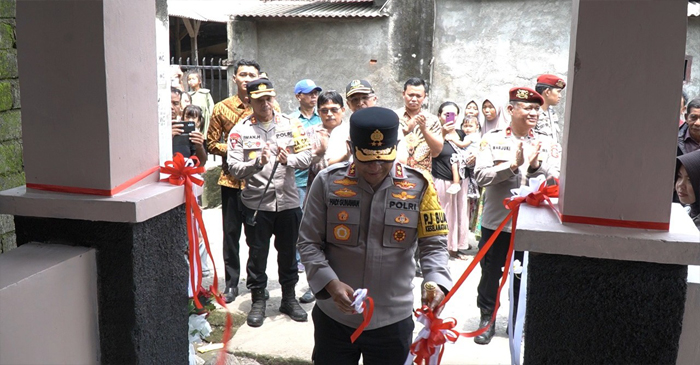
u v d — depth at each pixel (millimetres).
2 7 3061
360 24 8469
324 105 4551
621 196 1803
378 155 2387
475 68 8430
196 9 12805
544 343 1912
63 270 2049
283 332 4117
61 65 2090
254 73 4727
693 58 8453
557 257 1851
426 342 2275
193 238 2467
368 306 2494
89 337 2197
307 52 8711
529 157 3576
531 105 3762
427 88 8453
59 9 2059
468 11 8320
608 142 1781
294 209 4262
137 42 2242
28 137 2172
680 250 1708
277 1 10047
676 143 1747
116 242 2166
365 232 2533
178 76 6031
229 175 4555
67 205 2117
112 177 2143
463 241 5934
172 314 2488
